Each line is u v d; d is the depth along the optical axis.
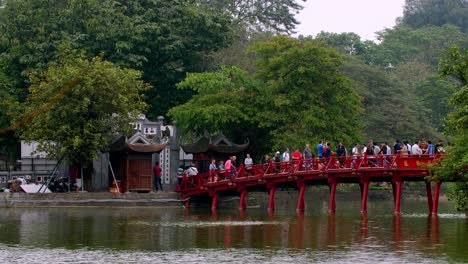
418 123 102.19
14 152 83.38
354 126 79.81
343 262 39.19
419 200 90.50
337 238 47.31
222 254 41.56
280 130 75.25
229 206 72.06
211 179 67.50
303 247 43.88
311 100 76.31
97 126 68.19
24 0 83.81
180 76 89.94
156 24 86.56
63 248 43.50
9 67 83.31
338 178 65.00
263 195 89.62
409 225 54.09
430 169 55.06
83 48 82.75
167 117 89.06
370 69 104.81
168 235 48.62
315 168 63.78
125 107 69.12
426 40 144.50
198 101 76.88
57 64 78.50
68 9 84.56
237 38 97.12
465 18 173.25
